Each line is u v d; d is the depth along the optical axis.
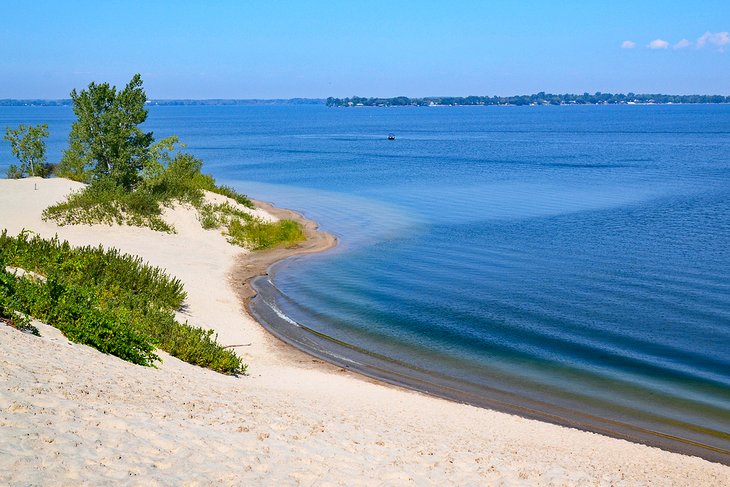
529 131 172.62
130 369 11.59
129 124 37.81
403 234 39.25
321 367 18.78
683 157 92.38
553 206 50.12
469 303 25.73
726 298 26.72
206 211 36.91
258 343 20.31
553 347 21.17
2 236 21.14
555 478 9.96
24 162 51.53
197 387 11.95
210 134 160.25
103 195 33.88
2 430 6.62
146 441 7.53
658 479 11.73
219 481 6.92
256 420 10.01
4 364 8.83
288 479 7.51
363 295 26.53
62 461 6.35
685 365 19.83
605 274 30.39
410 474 8.70
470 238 38.28
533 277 29.81
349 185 61.69
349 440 10.07
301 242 36.25
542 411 16.58
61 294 14.03
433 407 15.88
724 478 12.67
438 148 112.94
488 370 19.25
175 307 21.20
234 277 28.20
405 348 20.89
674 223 43.03
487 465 10.08
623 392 17.84
